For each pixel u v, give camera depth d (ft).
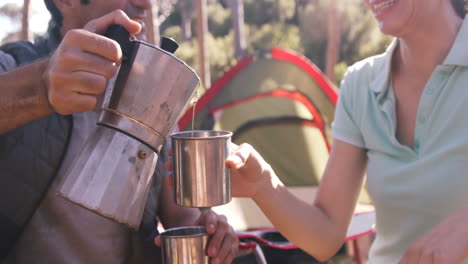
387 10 5.17
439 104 5.17
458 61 5.06
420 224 5.31
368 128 5.68
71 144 4.97
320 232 5.74
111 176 3.75
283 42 53.21
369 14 47.42
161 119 3.85
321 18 53.52
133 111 3.79
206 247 4.46
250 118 14.35
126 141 3.80
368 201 11.89
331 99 14.33
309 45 53.52
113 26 3.73
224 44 53.62
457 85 5.12
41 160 4.78
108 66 3.58
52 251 4.91
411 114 5.53
